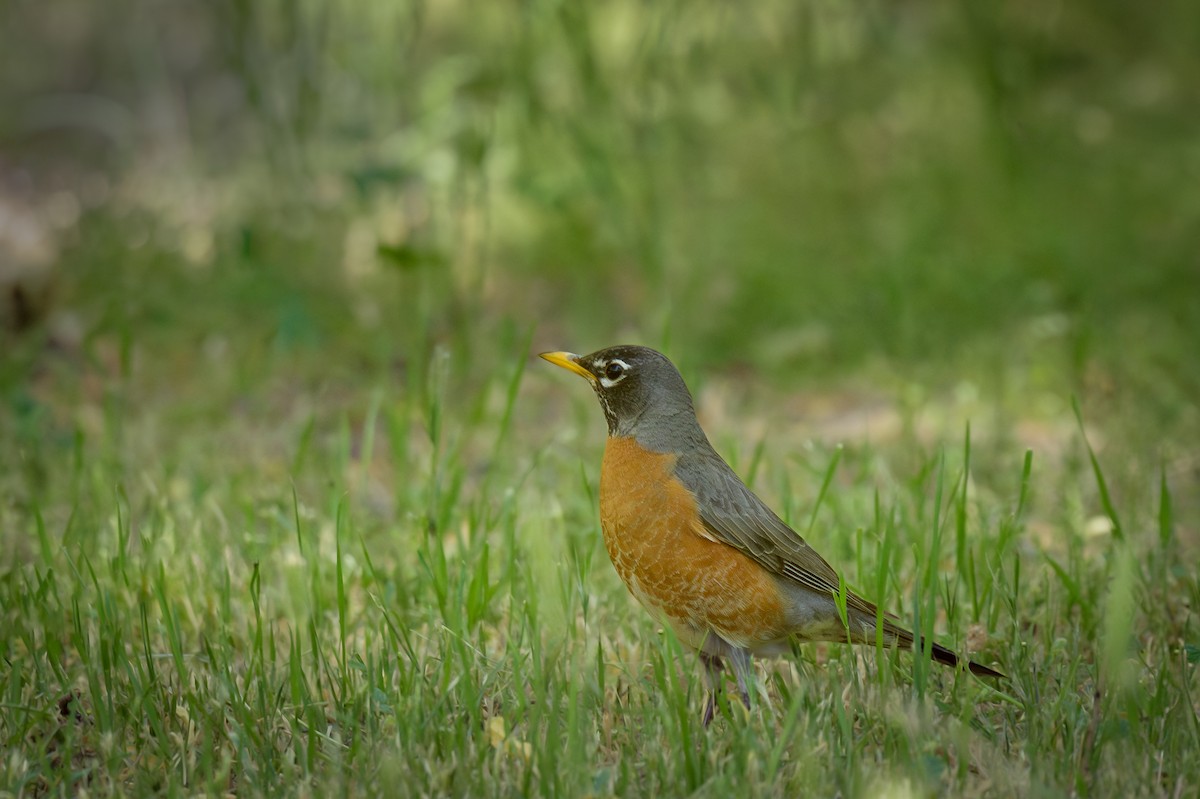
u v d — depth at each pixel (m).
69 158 21.19
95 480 9.70
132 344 12.50
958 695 6.89
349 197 15.41
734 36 17.72
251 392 12.56
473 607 7.66
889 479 9.48
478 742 6.31
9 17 23.52
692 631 7.32
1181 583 8.39
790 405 12.98
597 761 6.36
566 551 8.53
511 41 15.17
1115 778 5.93
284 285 13.69
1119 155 18.16
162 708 6.79
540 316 14.84
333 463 10.28
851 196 17.19
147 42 22.31
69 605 7.91
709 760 6.10
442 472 8.93
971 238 16.39
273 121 15.87
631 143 15.45
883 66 18.31
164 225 16.23
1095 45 20.17
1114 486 10.01
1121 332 13.61
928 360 13.57
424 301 13.29
